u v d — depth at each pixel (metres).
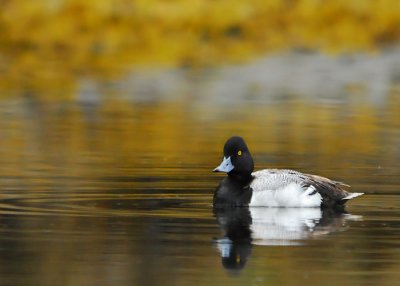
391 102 28.91
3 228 12.88
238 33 42.53
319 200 14.49
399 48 41.12
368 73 35.19
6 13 40.56
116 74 34.34
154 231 12.80
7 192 15.27
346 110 27.14
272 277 10.73
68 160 18.75
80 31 40.78
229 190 14.48
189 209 14.25
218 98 29.39
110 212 13.92
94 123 24.44
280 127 23.95
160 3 41.84
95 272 10.87
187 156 19.31
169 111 26.75
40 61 37.03
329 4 44.12
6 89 30.59
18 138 21.86
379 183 16.41
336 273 10.88
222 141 21.61
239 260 11.38
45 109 26.80
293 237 12.57
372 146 20.94
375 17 43.91
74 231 12.77
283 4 43.84
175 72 35.09
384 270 11.01
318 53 39.72
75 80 32.75
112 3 41.16
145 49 39.84
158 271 10.95
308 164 18.56
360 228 13.09
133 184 16.06
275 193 14.47
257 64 37.00
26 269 10.97
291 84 32.53
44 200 14.68
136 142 21.33
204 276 10.75
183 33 41.66
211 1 42.69
